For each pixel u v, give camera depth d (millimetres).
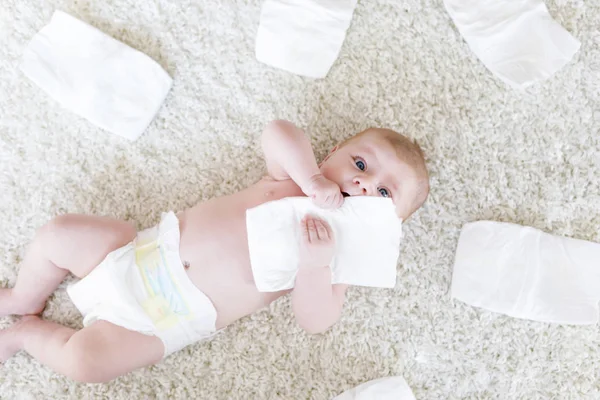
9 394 1463
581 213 1629
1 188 1528
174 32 1593
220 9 1599
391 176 1386
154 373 1506
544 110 1637
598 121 1639
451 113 1627
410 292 1596
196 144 1583
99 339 1337
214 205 1422
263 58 1586
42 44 1515
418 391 1584
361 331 1581
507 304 1571
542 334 1604
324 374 1562
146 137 1572
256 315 1561
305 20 1574
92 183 1546
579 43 1596
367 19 1634
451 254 1605
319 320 1412
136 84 1536
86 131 1556
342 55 1621
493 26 1609
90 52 1521
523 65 1616
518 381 1597
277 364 1552
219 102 1594
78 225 1362
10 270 1504
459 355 1594
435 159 1613
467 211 1614
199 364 1524
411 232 1597
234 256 1378
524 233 1584
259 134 1594
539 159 1632
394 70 1628
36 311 1476
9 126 1543
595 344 1608
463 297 1576
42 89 1545
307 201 1319
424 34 1641
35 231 1521
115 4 1582
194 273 1369
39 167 1540
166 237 1372
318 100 1608
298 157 1347
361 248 1339
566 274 1579
